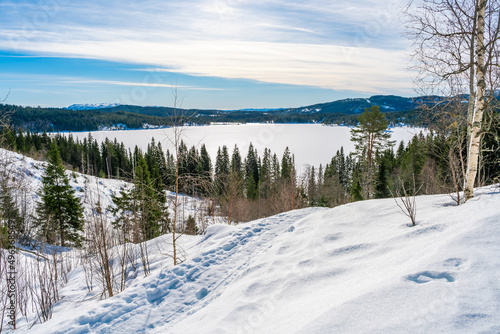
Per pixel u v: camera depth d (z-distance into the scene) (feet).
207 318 13.79
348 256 14.94
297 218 30.55
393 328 6.96
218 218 70.85
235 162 175.42
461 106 20.62
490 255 8.85
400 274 9.58
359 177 108.47
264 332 9.96
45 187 66.95
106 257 23.47
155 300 17.81
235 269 20.52
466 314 6.63
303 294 12.42
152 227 47.65
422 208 19.36
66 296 25.26
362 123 80.38
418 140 93.66
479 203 14.69
